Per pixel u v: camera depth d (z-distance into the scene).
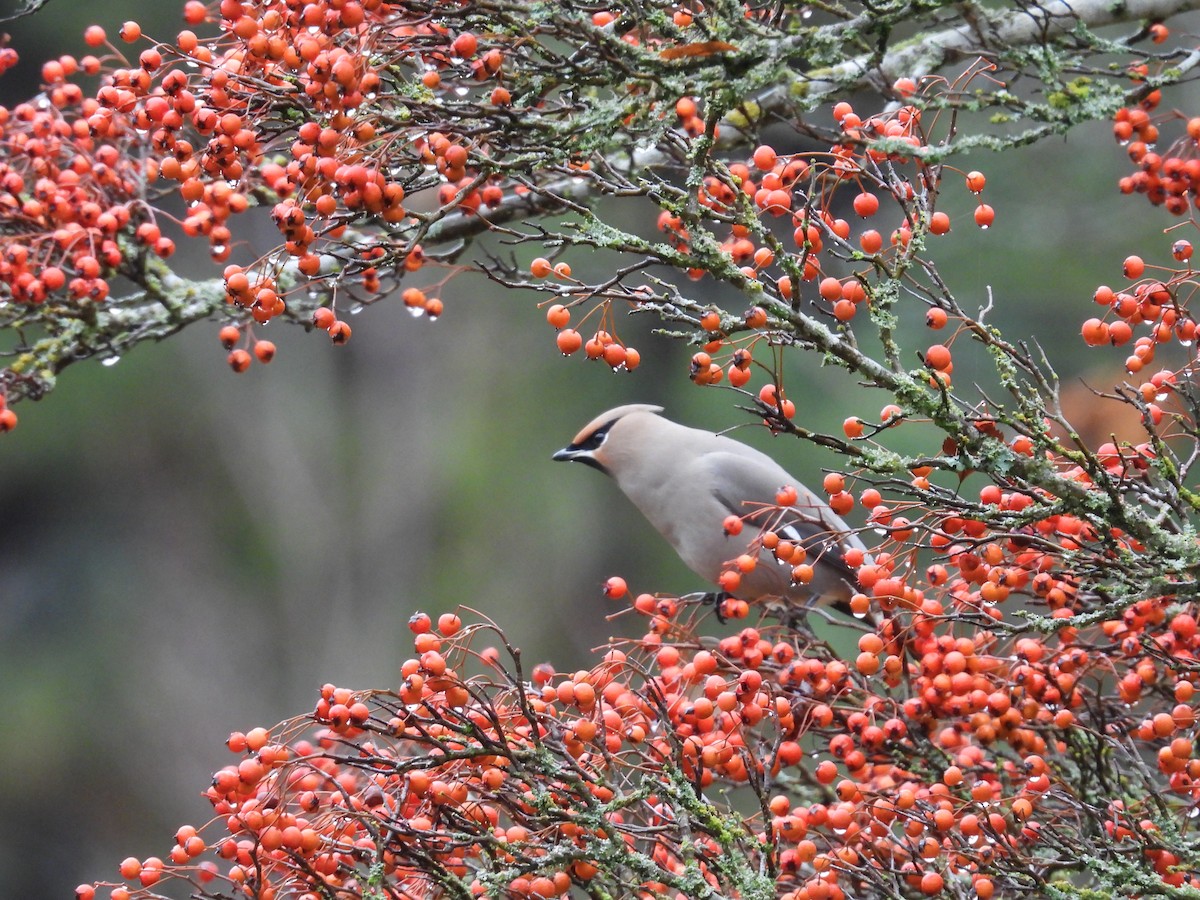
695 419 26.05
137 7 27.58
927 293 6.85
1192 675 7.43
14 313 8.98
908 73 9.59
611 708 7.71
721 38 7.29
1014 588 7.76
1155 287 7.22
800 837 7.25
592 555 29.20
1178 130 18.52
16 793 28.62
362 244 7.62
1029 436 6.79
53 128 8.89
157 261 9.60
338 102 6.98
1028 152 20.02
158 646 29.78
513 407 29.61
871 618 10.14
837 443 6.75
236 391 30.91
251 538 30.25
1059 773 8.38
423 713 7.34
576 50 7.95
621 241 6.78
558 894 6.98
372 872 6.59
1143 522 6.85
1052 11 9.12
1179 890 6.66
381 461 29.98
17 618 30.06
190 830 7.06
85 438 30.36
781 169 7.35
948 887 7.26
